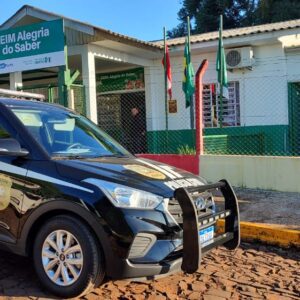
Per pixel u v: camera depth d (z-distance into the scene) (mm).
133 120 16266
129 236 4129
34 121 5188
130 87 16219
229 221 5176
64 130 5441
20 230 4602
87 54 12727
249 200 8320
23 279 4930
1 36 11438
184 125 15203
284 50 13797
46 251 4488
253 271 5418
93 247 4223
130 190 4320
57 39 10508
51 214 4500
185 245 4301
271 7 30500
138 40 12977
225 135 13031
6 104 5184
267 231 6461
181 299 4535
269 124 14148
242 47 13961
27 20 12805
